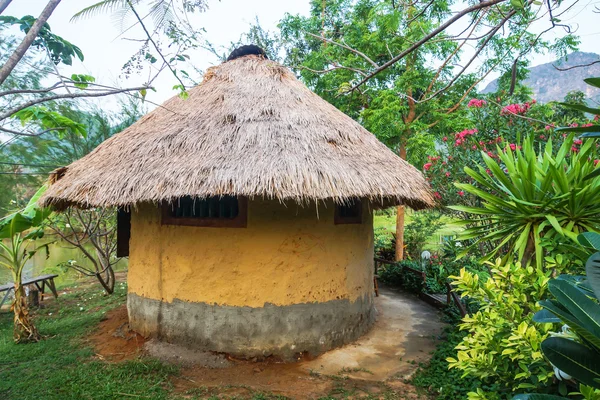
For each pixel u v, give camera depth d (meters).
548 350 1.95
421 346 5.18
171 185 4.16
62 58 3.66
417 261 8.97
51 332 6.03
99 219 8.51
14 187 10.39
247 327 4.79
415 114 10.66
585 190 3.25
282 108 5.27
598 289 1.59
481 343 2.97
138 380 4.25
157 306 5.16
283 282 4.84
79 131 5.23
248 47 6.74
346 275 5.30
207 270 4.86
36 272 12.77
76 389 4.05
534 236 3.65
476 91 10.37
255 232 4.80
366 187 4.37
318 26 10.05
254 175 4.08
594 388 1.92
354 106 10.93
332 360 4.79
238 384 4.22
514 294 3.07
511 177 3.77
